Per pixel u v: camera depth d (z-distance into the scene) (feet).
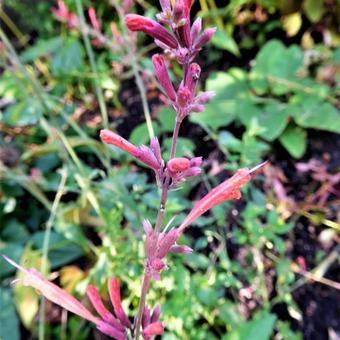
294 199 1.00
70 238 0.86
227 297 0.88
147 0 1.30
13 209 1.01
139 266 0.76
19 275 0.81
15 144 1.08
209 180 1.00
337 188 0.99
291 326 0.86
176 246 0.37
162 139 1.12
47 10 1.43
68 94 1.25
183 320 0.70
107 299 0.79
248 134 0.83
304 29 1.27
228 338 0.68
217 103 1.10
